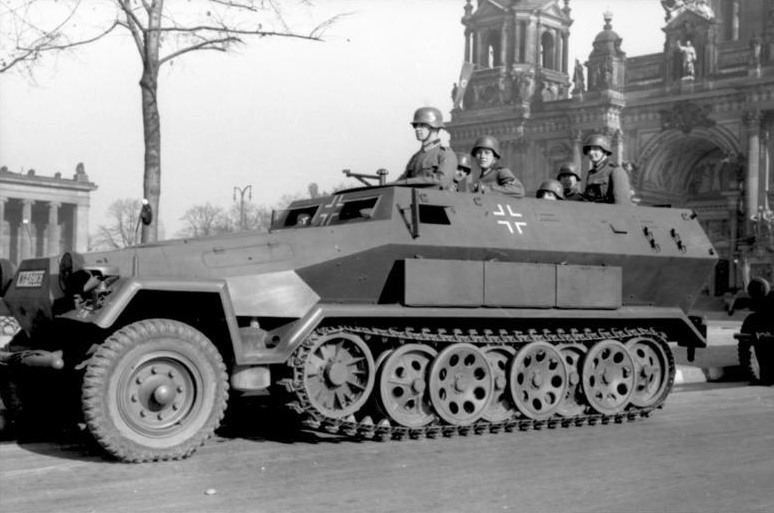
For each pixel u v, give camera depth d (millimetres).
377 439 9547
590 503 6836
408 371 9672
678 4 67312
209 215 94562
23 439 9320
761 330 15930
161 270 8594
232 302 8828
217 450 8781
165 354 8219
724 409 12250
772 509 6758
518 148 72688
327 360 9320
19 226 79000
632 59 70188
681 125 66438
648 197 68812
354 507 6648
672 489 7332
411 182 10281
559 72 75250
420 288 9625
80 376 9227
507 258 10352
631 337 11414
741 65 64812
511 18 73438
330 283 9406
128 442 8016
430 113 11125
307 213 10750
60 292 8539
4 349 9445
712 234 68438
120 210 91500
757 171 62188
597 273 10906
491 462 8352
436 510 6586
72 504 6656
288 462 8250
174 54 16141
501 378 10250
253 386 8805
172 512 6457
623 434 10062
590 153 12828
